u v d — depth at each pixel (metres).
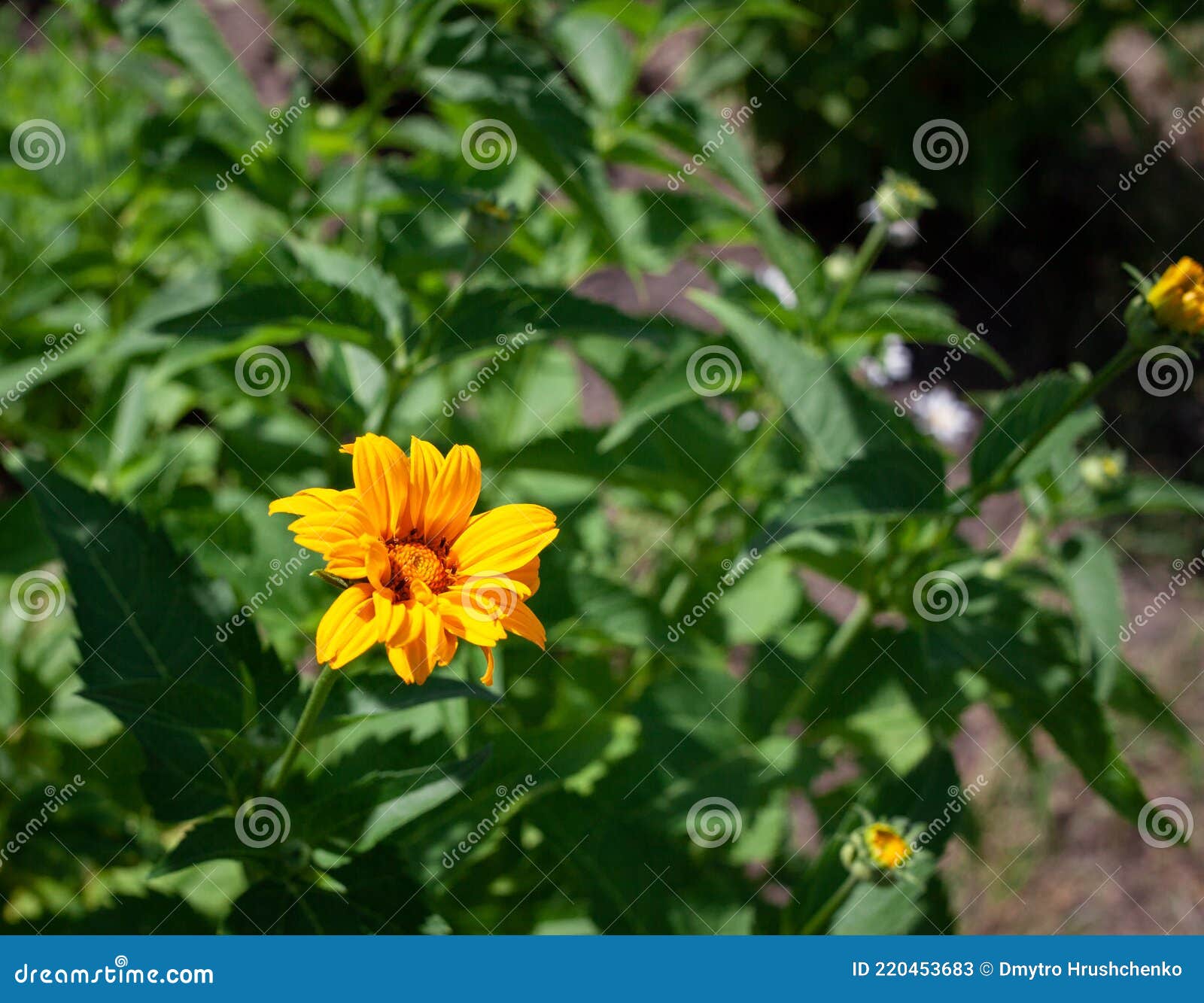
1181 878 0.99
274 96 1.38
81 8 0.64
